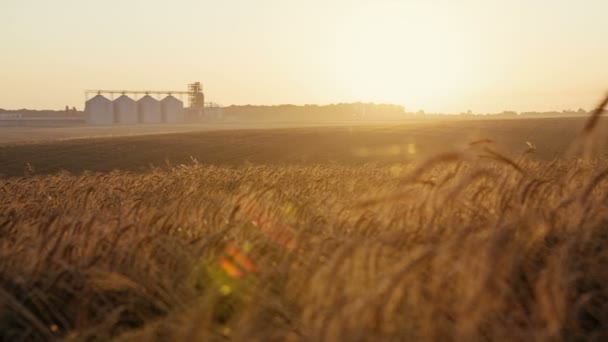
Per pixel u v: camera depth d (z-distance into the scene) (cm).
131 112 19575
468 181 600
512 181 684
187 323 427
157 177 1469
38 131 14138
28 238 650
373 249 459
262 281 516
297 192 935
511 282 479
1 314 514
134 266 565
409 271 399
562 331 429
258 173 1427
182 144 7100
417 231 572
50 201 1131
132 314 534
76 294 532
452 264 448
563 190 691
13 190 1502
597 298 473
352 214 693
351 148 6688
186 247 616
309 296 444
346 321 374
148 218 718
